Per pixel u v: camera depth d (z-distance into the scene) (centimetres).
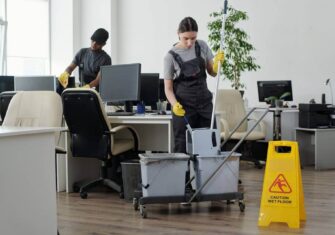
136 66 429
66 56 850
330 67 662
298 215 302
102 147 394
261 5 717
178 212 345
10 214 204
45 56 858
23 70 821
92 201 392
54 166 229
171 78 360
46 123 337
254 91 725
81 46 867
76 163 441
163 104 462
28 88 506
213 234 286
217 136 343
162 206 366
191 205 369
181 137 360
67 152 429
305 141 618
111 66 447
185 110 358
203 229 298
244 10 732
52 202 228
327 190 433
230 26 643
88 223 316
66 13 848
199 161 334
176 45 362
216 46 651
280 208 306
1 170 199
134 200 355
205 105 363
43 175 222
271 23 710
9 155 203
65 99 380
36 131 215
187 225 308
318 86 673
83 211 354
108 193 428
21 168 210
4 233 202
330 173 545
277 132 590
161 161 329
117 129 392
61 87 500
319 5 669
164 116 385
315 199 391
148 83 457
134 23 852
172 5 811
